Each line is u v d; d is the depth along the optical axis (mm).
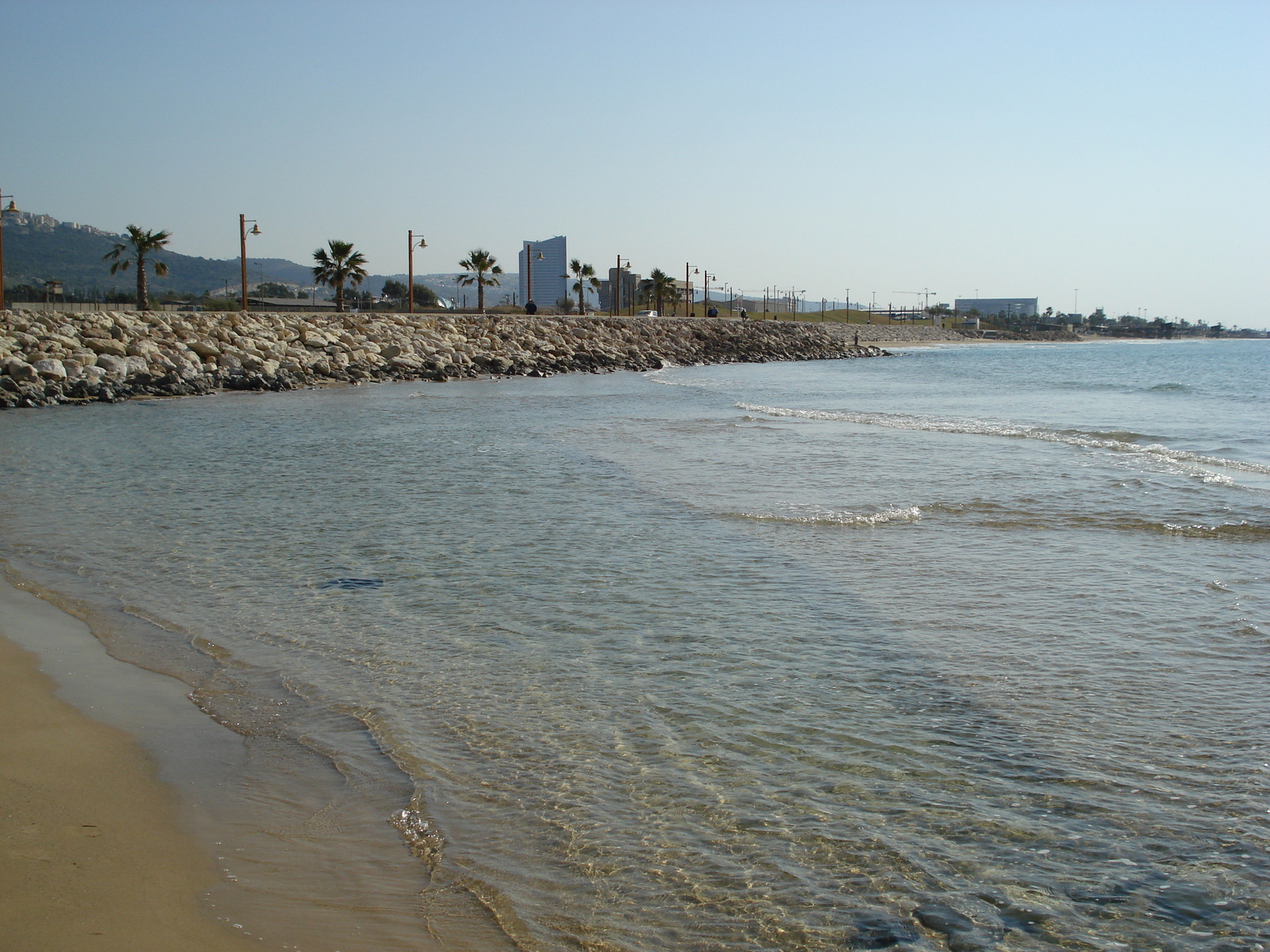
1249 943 3936
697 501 14305
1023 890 4324
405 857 4574
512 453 20000
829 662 7371
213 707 6430
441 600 9070
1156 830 4852
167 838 4684
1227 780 5395
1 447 20891
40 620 8398
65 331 38969
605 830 4844
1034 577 9922
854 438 22797
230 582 9727
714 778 5414
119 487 15602
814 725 6160
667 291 120312
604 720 6234
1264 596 9188
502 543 11484
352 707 6445
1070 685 6879
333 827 4836
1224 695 6676
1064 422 27750
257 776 5398
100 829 4754
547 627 8234
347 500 14422
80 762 5535
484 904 4191
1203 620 8438
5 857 4453
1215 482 15852
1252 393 42469
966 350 142750
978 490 15148
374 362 48844
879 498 14477
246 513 13359
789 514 13211
